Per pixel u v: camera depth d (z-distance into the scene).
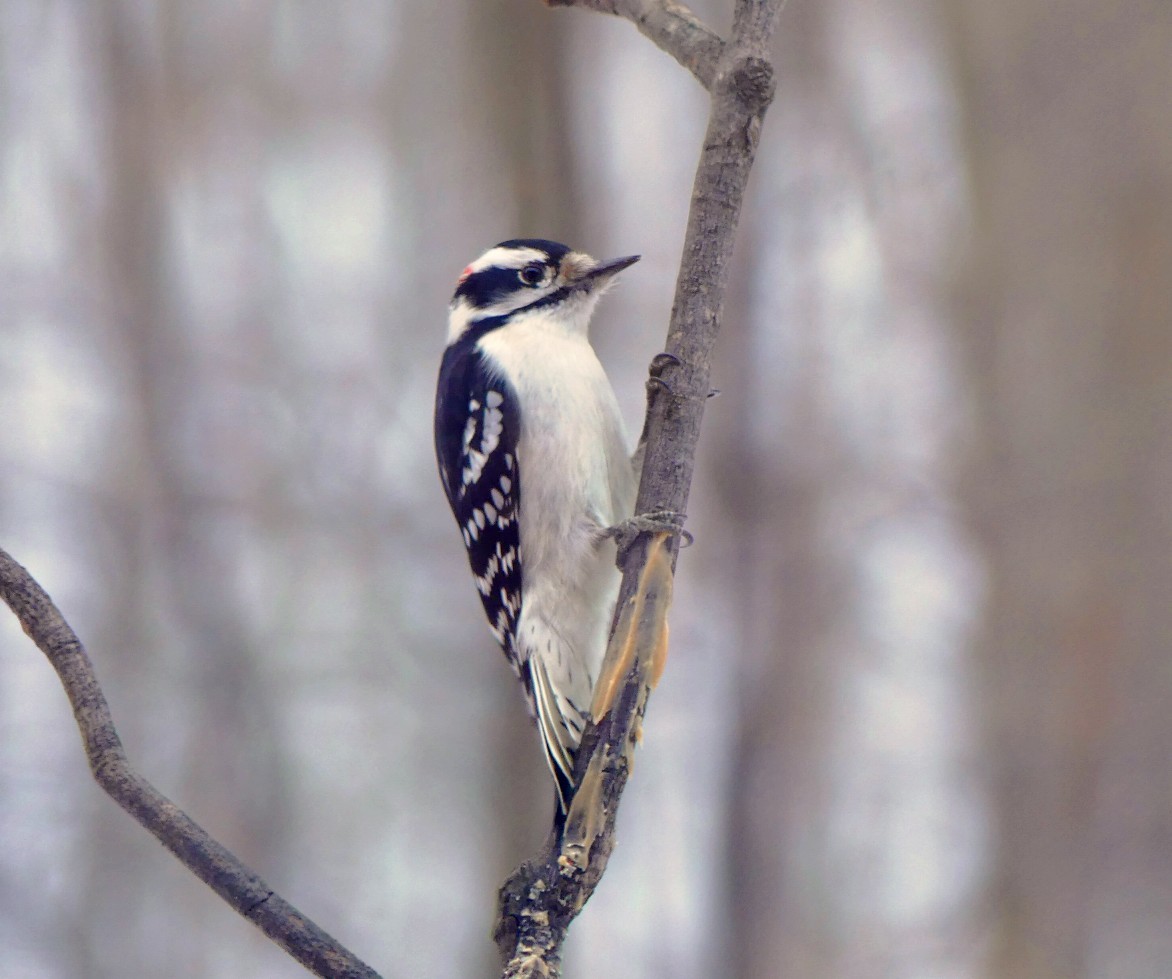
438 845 14.92
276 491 16.14
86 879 14.64
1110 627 12.48
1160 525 12.52
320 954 3.81
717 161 5.13
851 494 14.48
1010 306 13.48
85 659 4.31
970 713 13.17
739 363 14.89
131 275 17.25
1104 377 12.91
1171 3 13.10
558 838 4.33
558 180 15.33
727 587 14.70
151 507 16.33
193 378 16.78
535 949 4.01
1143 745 12.30
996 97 13.81
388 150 16.78
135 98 17.70
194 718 15.77
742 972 13.74
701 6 15.33
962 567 13.52
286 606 15.78
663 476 5.02
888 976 12.98
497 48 15.46
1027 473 13.03
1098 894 12.27
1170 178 12.92
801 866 13.91
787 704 14.17
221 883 3.90
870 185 14.76
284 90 17.52
